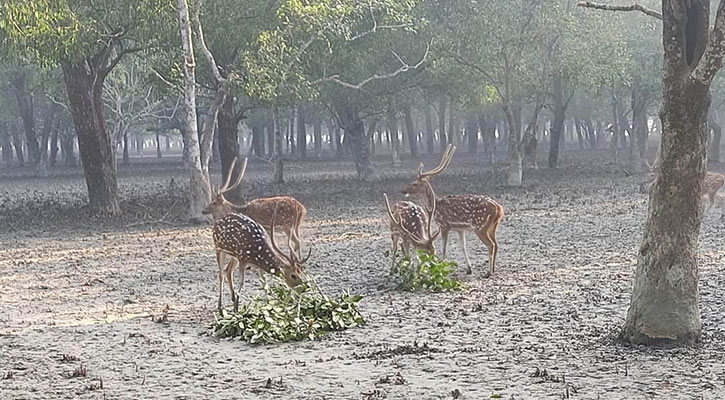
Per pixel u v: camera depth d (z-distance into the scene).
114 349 9.14
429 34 31.20
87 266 15.61
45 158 53.75
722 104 42.28
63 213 26.27
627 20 37.03
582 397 6.89
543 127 85.38
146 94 41.59
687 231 8.45
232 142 27.28
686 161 8.33
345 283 13.03
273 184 37.59
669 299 8.48
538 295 11.63
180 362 8.51
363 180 38.38
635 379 7.35
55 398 7.30
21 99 52.81
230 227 10.64
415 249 13.48
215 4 23.30
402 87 33.16
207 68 25.67
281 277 10.36
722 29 7.93
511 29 30.45
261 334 9.33
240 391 7.39
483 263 14.62
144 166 64.75
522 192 29.62
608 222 20.23
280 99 25.08
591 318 10.06
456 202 13.41
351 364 8.25
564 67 32.19
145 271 14.88
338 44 27.91
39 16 20.89
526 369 7.81
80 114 25.34
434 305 11.16
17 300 12.30
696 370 7.56
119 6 22.83
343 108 37.78
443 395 7.08
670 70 8.35
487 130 58.38
